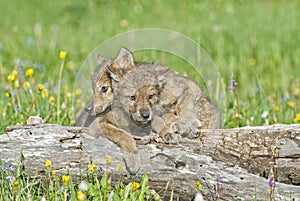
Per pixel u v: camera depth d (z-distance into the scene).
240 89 16.09
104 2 27.94
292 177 9.05
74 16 26.08
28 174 8.82
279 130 9.19
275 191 8.53
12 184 8.60
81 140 9.00
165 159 8.77
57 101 12.70
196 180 8.62
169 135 8.98
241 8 26.62
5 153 8.91
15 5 28.98
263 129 9.26
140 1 27.83
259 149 9.08
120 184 8.69
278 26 23.08
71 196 8.23
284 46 20.33
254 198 8.37
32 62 17.95
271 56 19.27
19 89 13.65
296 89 15.20
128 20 25.44
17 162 8.85
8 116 12.21
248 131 9.23
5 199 8.38
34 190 8.64
